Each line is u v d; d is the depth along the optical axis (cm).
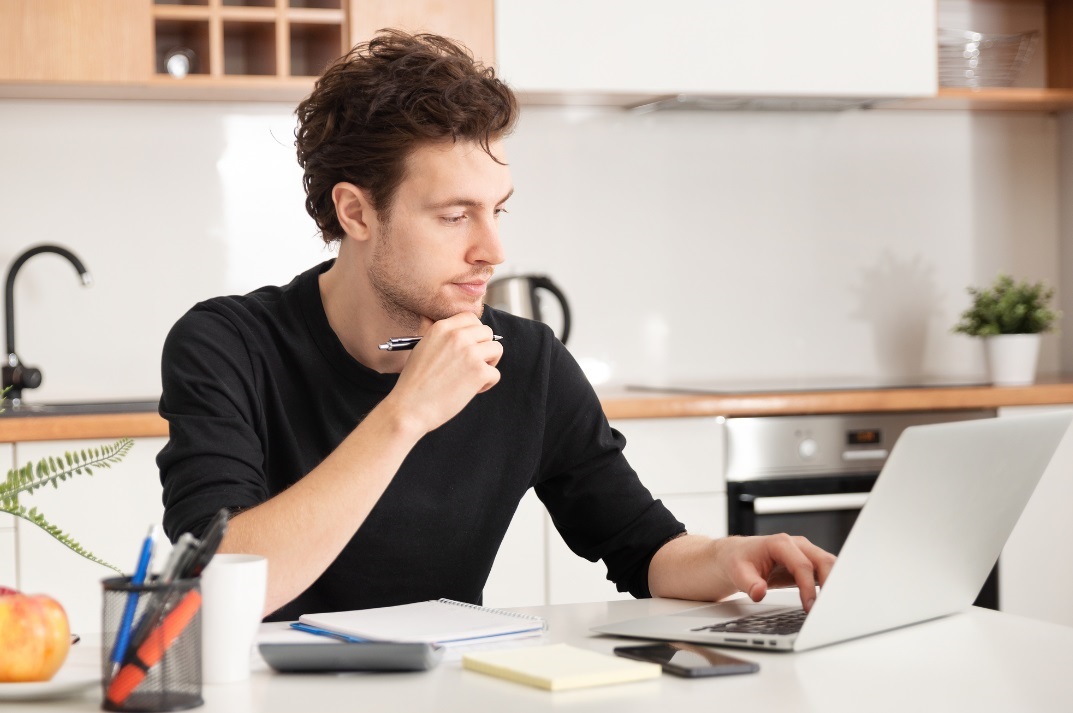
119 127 294
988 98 324
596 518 157
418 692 90
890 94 312
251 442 134
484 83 134
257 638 108
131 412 255
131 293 295
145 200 296
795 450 277
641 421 268
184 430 131
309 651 95
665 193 330
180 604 86
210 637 92
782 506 272
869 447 282
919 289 348
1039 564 290
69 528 237
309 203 146
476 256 135
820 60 306
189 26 285
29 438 234
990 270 353
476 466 150
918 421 287
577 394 160
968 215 351
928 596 115
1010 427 111
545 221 323
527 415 154
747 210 336
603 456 159
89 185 293
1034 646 106
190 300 299
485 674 96
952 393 287
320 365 146
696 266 333
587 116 325
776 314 338
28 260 286
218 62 274
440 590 148
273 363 146
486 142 133
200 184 300
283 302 149
